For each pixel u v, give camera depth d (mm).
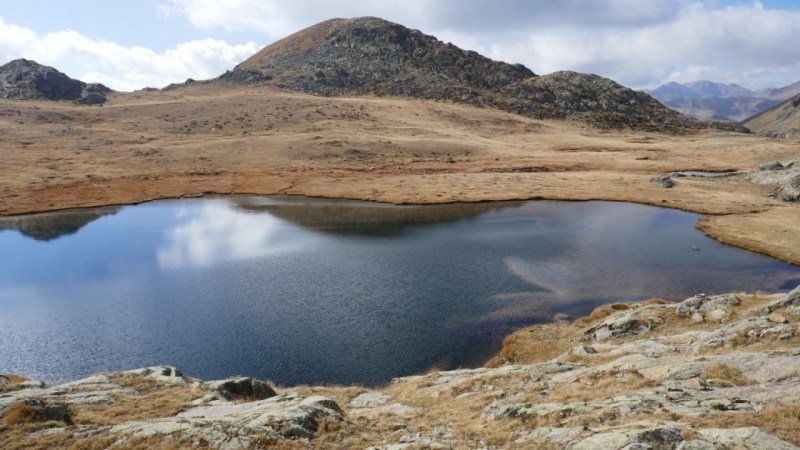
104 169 117750
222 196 102500
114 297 49406
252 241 69438
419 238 69938
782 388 16922
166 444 16422
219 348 38812
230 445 16328
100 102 198875
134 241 70000
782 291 48094
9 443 16906
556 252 62344
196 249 65625
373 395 28375
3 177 105875
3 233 74625
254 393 25750
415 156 139875
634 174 118562
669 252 61812
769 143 174500
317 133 156125
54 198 95250
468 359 36344
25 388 23812
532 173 120812
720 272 54219
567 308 44906
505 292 48969
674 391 18359
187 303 47562
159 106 181750
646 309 36000
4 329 42625
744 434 13438
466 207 90875
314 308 45688
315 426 18484
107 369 36375
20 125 148375
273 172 121188
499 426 18359
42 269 58188
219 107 181625
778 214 78375
